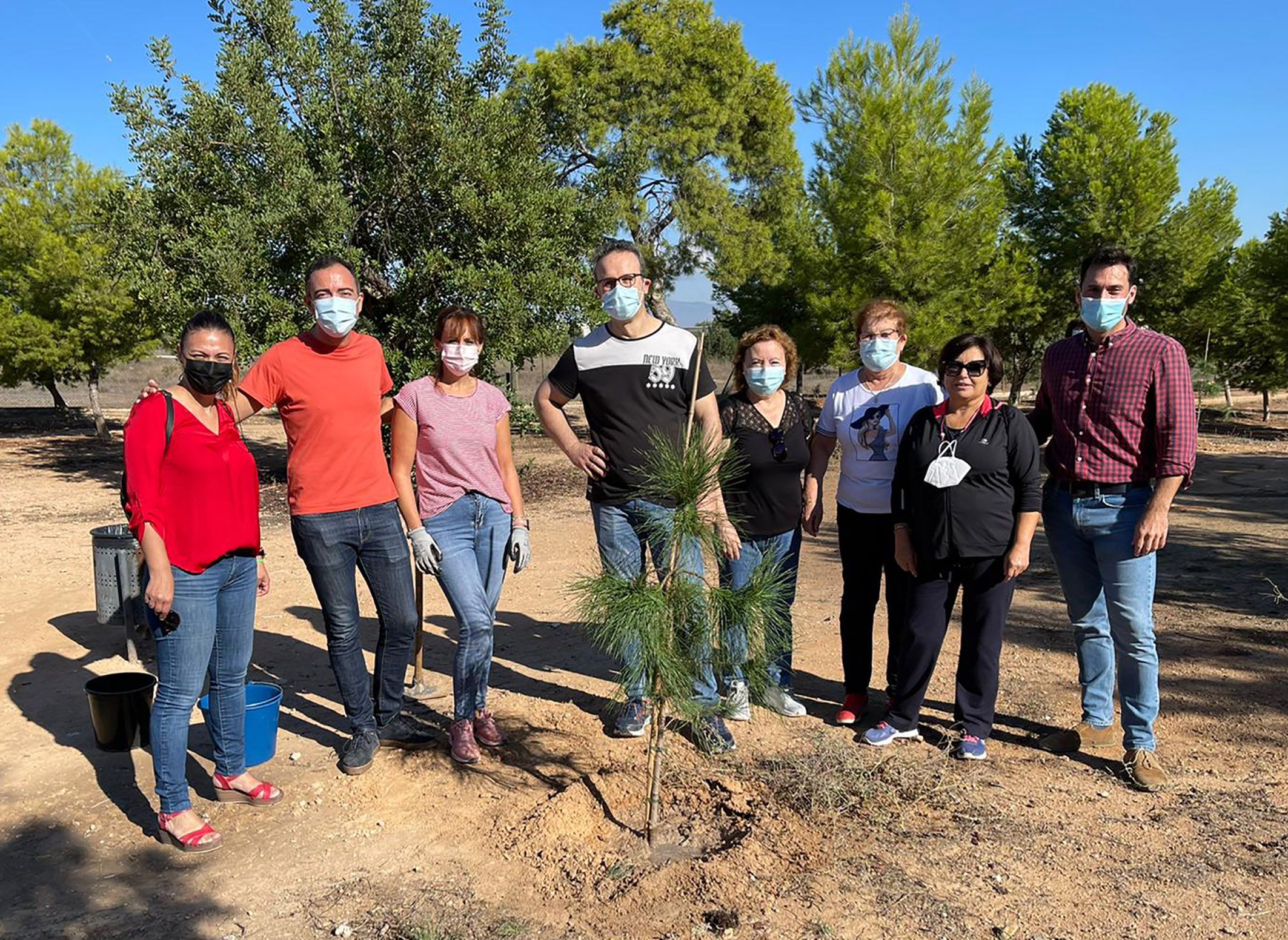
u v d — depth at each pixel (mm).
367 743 4066
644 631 3176
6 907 3086
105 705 4234
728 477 3436
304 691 5098
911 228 17891
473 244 12344
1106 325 3721
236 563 3494
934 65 17938
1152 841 3320
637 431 4004
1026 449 3898
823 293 19703
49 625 6504
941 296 17906
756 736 4348
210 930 2939
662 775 3891
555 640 6043
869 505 4375
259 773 4051
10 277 20250
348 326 3783
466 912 3016
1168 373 3643
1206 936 2768
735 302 27188
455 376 4156
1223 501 11523
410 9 12234
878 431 4340
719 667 3400
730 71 24844
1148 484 3801
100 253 19359
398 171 12211
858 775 3809
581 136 23375
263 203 11672
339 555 3863
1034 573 7617
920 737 4270
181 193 11820
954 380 3859
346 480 3820
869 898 2998
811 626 6223
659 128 24406
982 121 17984
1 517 11344
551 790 3848
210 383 3293
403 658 4184
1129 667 3832
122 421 25469
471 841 3477
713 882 3062
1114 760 4035
